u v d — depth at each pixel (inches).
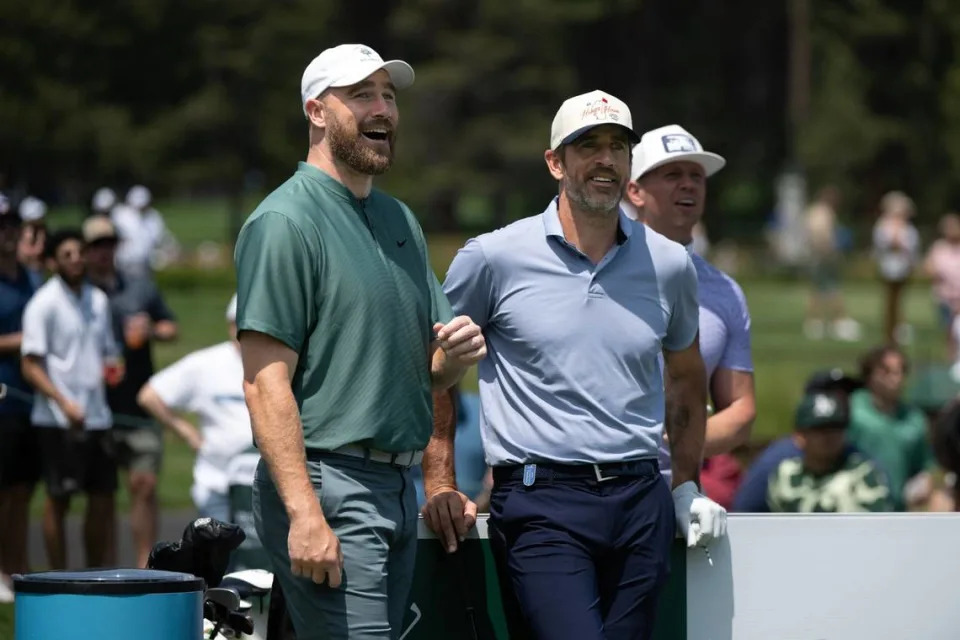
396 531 633.6
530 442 683.4
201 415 1235.9
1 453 1301.7
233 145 7071.9
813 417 1093.1
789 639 745.6
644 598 681.0
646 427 690.2
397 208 668.1
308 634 626.8
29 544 1507.1
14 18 6033.5
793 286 5516.7
